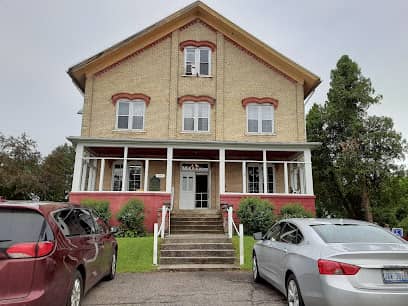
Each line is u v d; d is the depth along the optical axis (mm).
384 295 4281
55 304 4430
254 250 8297
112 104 19609
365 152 22766
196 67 20547
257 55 20781
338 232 5578
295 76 20641
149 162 19688
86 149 18219
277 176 20188
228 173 19938
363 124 23297
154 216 16609
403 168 22375
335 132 25047
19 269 4109
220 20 20812
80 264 5430
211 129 19703
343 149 22750
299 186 20391
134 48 20359
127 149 17562
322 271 4590
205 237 12422
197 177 19859
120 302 6352
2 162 27188
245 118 19969
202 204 19516
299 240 5828
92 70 19844
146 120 19516
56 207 5270
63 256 4742
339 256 4547
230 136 19688
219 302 6371
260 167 20359
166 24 20734
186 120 19828
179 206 19281
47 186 29859
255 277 8062
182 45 20719
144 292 7113
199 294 6953
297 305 5309
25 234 4352
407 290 4363
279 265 6262
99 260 6805
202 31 21125
